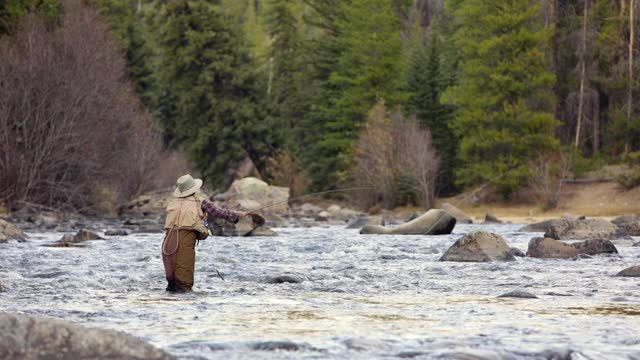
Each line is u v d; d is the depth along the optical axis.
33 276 16.12
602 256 21.86
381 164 85.88
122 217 56.34
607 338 8.50
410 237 33.53
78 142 53.28
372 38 102.31
